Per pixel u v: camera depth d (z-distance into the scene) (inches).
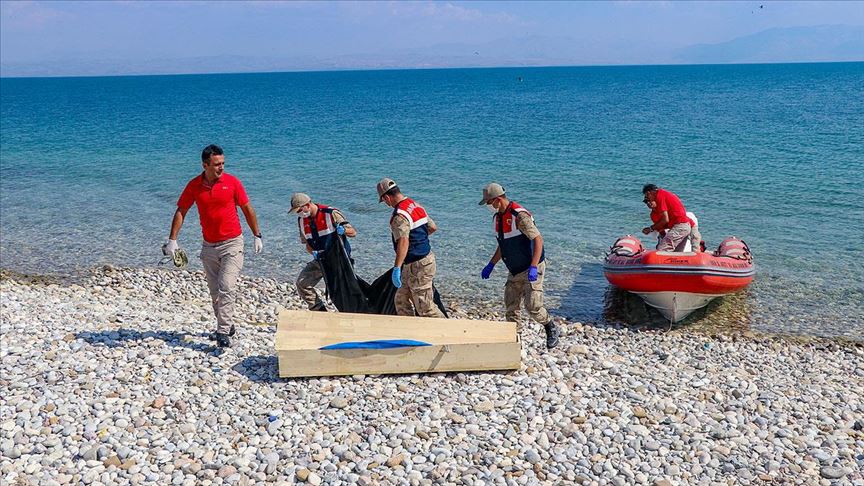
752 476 213.5
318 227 312.8
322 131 1551.4
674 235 423.8
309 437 226.5
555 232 608.7
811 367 340.5
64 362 278.4
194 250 591.5
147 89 5556.1
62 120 2110.0
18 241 621.0
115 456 211.0
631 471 212.1
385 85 5457.7
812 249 539.5
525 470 210.1
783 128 1352.1
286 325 284.2
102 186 912.9
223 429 230.1
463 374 274.5
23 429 224.4
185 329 329.4
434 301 313.0
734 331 396.5
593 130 1418.6
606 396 263.6
